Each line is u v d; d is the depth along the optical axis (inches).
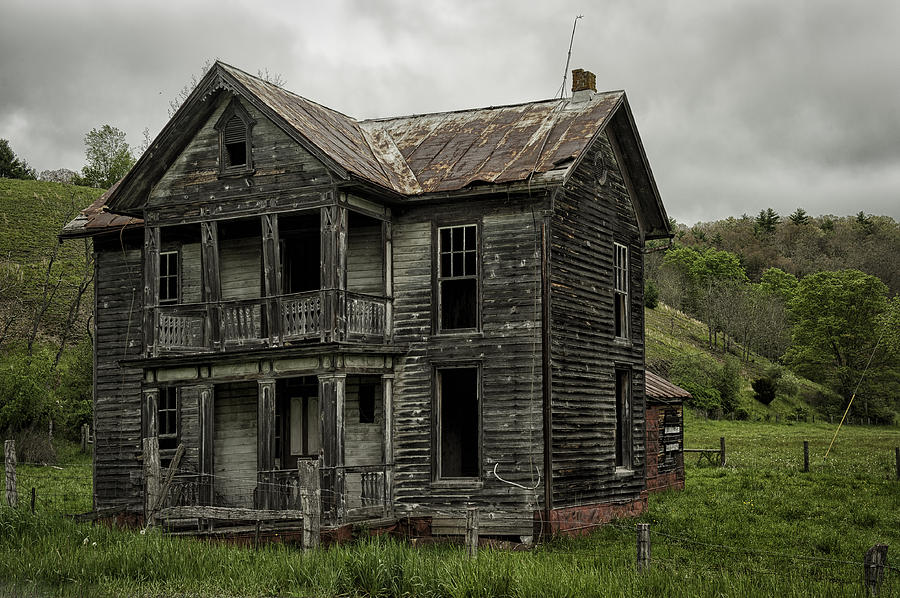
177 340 806.5
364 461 824.9
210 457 780.0
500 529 754.2
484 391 775.7
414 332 800.3
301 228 853.2
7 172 4247.0
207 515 681.0
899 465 1186.6
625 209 932.0
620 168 927.7
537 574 486.9
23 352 1959.9
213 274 797.2
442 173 817.5
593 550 688.4
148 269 819.4
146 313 812.6
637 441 911.7
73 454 1502.2
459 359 784.3
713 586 482.9
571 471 783.1
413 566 510.6
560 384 777.6
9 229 2736.2
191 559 560.4
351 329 759.1
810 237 6545.3
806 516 866.1
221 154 799.1
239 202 788.6
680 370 2778.1
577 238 825.5
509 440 763.4
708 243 6683.1
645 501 914.7
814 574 578.6
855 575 579.8
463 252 796.6
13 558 557.3
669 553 667.4
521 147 825.5
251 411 870.4
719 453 1433.3
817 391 3292.3
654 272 4601.4
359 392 833.5
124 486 917.2
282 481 749.3
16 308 2192.4
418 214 810.8
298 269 886.4
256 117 788.6
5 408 1440.7
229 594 498.0
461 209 797.2
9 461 737.0
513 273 776.3
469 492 769.6
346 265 754.2
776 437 2071.9
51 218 2923.2
